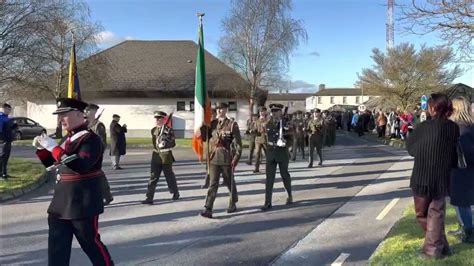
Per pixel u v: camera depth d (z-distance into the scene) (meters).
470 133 5.73
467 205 5.95
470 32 9.69
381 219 8.16
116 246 6.61
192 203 9.66
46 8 18.86
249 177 13.51
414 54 46.56
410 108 46.91
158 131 9.70
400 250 5.70
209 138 8.98
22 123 30.25
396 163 17.28
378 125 34.88
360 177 13.45
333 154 21.44
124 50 38.06
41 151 4.39
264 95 33.69
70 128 4.42
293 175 13.92
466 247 5.78
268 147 9.12
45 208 9.27
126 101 34.81
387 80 48.41
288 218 8.30
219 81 33.84
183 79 35.44
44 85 22.78
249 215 8.55
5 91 21.25
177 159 19.22
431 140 5.17
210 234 7.25
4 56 17.55
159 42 39.06
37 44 18.44
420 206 5.39
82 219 4.32
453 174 6.00
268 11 30.41
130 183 12.50
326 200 9.92
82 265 5.75
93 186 4.40
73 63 12.27
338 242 6.77
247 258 6.05
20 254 6.23
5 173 12.23
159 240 6.92
